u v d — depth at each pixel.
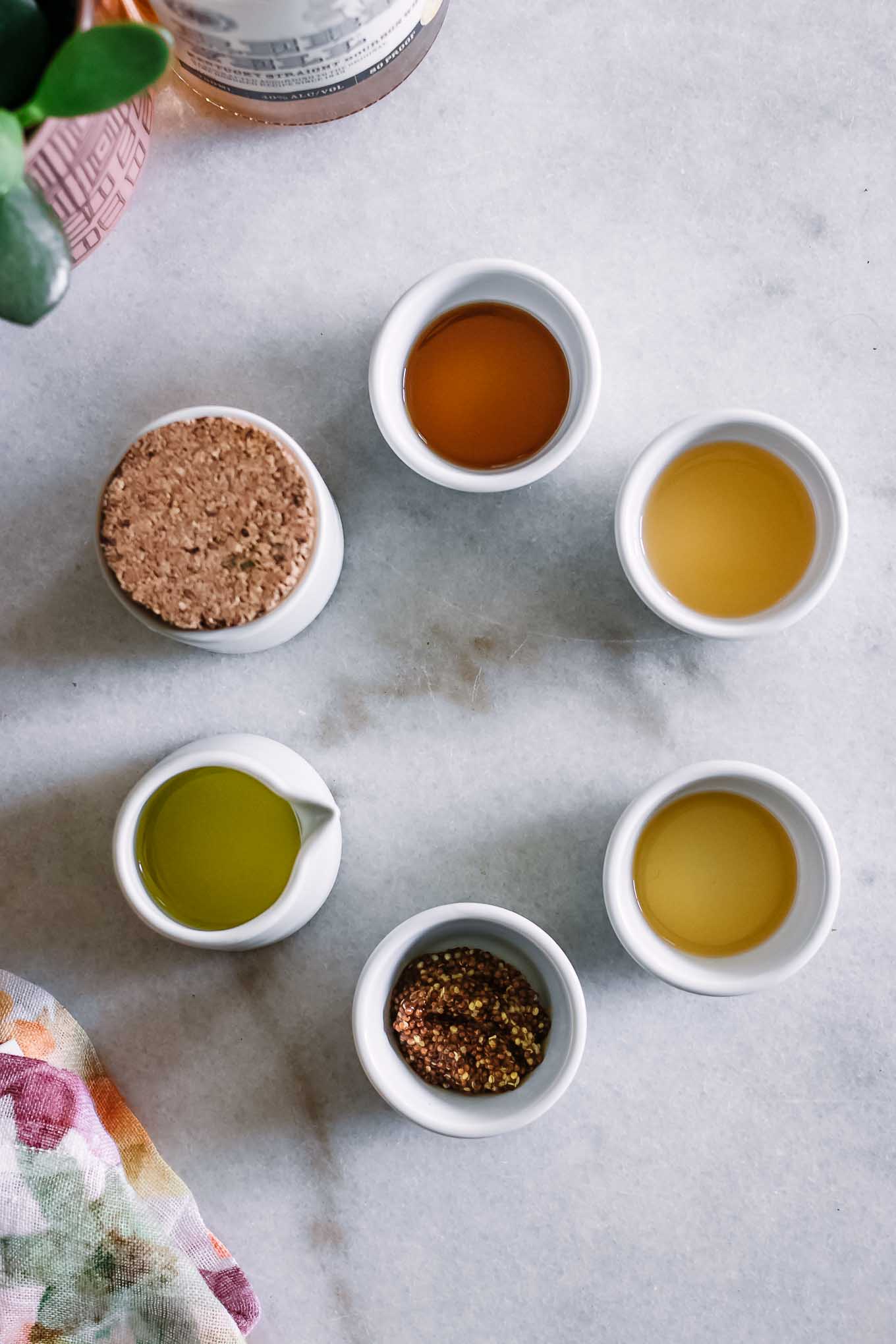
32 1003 0.58
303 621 0.57
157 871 0.57
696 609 0.57
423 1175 0.59
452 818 0.59
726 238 0.59
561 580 0.59
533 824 0.59
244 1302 0.58
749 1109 0.59
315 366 0.59
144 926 0.59
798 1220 0.59
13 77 0.49
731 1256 0.59
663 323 0.59
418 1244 0.59
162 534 0.55
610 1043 0.59
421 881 0.59
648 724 0.59
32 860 0.59
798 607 0.55
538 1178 0.59
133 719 0.59
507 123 0.59
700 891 0.58
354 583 0.59
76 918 0.59
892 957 0.59
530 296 0.56
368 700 0.59
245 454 0.55
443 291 0.55
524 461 0.58
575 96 0.59
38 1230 0.56
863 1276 0.59
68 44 0.47
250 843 0.57
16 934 0.59
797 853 0.57
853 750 0.59
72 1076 0.57
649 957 0.55
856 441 0.59
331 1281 0.59
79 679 0.59
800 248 0.59
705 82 0.59
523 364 0.57
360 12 0.52
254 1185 0.59
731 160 0.59
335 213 0.59
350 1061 0.59
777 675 0.59
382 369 0.54
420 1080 0.56
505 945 0.58
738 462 0.57
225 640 0.55
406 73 0.58
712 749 0.59
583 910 0.59
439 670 0.59
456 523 0.59
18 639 0.59
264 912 0.55
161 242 0.59
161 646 0.59
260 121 0.58
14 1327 0.56
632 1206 0.59
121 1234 0.56
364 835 0.59
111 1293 0.56
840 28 0.59
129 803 0.55
